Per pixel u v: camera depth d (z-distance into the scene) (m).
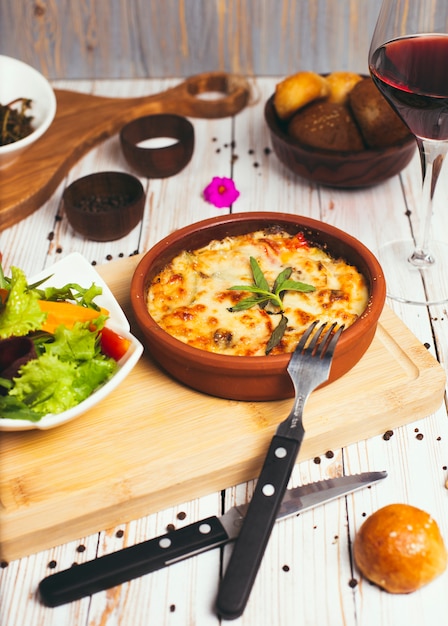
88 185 0.91
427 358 0.73
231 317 0.70
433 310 0.81
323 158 0.89
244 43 1.17
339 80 0.96
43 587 0.60
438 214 0.93
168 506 0.66
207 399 0.70
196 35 1.16
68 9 1.13
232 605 0.57
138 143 1.00
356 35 1.16
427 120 0.73
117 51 1.18
